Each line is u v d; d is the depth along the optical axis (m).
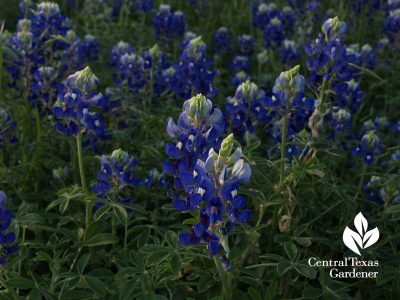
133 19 1.83
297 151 0.87
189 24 1.82
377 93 1.35
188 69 0.97
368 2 1.62
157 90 1.13
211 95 0.99
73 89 0.75
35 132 1.04
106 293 0.65
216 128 0.58
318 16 1.67
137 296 0.62
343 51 0.81
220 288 0.66
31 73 1.05
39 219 0.70
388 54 1.51
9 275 0.62
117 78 1.21
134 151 1.02
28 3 1.41
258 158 0.73
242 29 1.77
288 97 0.72
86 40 1.37
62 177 0.91
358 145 0.90
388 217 0.78
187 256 0.62
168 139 0.97
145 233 0.71
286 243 0.63
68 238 0.75
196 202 0.50
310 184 0.80
